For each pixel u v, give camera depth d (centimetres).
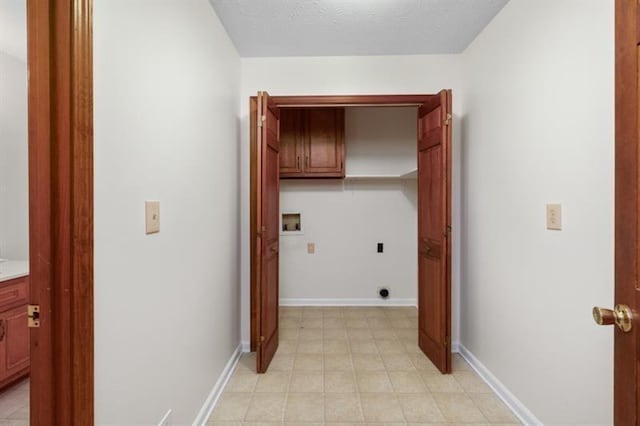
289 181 364
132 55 108
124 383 104
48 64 82
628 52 83
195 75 162
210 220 184
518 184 178
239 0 187
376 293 366
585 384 133
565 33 143
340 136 343
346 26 215
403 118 361
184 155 149
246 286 259
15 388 204
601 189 125
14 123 249
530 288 167
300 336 283
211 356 186
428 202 242
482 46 219
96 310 91
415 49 247
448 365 219
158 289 125
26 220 255
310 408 182
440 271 222
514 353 181
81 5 84
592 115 129
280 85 258
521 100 175
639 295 81
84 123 85
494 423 170
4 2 180
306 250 365
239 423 170
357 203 365
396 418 174
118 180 100
